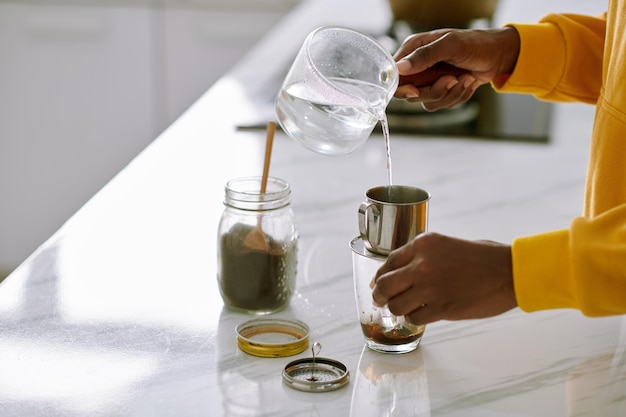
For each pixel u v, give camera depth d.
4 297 1.08
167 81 3.37
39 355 0.95
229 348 0.97
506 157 1.70
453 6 2.02
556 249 0.78
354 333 1.02
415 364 0.94
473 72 1.22
